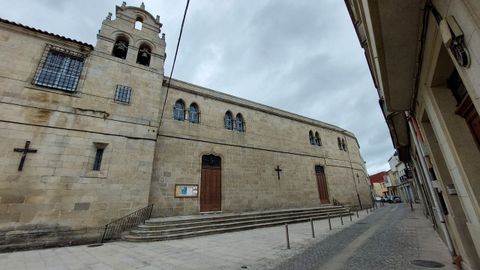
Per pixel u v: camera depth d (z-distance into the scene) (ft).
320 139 89.76
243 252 25.27
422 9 9.40
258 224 47.16
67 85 39.91
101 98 42.04
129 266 20.81
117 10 51.88
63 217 32.89
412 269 16.57
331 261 20.04
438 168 17.39
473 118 11.62
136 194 39.55
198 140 55.93
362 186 98.78
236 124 66.80
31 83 36.63
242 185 59.82
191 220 40.50
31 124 34.60
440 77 12.47
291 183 71.10
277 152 72.33
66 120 37.47
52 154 34.76
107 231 35.22
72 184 34.83
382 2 9.09
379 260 19.33
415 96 17.04
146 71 49.73
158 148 49.08
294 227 45.83
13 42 37.27
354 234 33.73
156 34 55.42
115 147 40.32
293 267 19.11
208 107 61.72
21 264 22.16
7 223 29.48
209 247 28.32
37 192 32.17
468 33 6.26
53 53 40.65
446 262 17.72
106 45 46.78
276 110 79.82
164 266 20.59
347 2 19.58
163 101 53.62
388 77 14.79
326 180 83.05
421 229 33.94
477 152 11.90
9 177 31.04
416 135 21.33
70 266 21.20
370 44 14.79
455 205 16.07
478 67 6.20
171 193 47.47
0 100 33.50
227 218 45.93
